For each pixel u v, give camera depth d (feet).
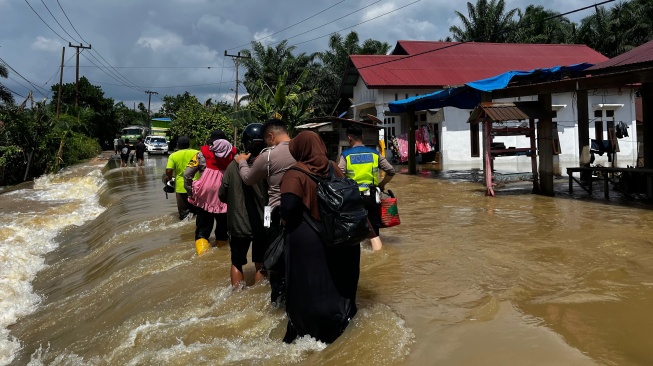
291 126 84.53
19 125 77.77
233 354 11.20
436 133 80.07
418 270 16.44
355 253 11.95
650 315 12.10
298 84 89.56
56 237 35.81
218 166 21.30
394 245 20.26
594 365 9.53
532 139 37.40
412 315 12.41
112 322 15.40
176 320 13.97
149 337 12.67
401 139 74.08
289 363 10.62
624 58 38.81
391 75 81.20
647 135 37.78
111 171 76.54
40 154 83.51
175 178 29.66
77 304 19.06
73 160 105.29
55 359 13.66
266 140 14.58
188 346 11.76
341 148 59.88
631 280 14.92
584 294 13.67
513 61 89.56
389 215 19.38
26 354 15.37
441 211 29.58
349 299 11.93
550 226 23.85
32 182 71.97
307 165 11.75
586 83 32.07
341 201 10.83
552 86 34.37
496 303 12.99
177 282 17.35
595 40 136.26
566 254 18.13
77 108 150.71
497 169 63.72
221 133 21.81
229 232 15.88
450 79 81.30
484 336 11.02
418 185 45.57
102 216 39.96
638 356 9.90
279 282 13.62
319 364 10.30
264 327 12.72
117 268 21.80
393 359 10.16
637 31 131.75
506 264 16.93
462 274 15.84
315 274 11.42
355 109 86.38
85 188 61.36
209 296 15.58
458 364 9.80
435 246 19.85
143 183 56.75
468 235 22.07
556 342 10.58
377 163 18.94
